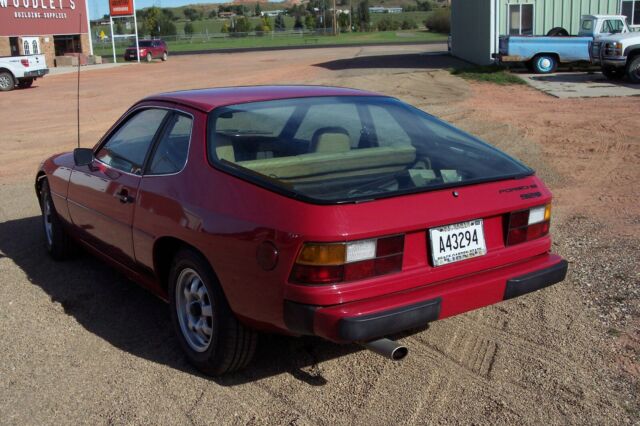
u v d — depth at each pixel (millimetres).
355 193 3299
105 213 4594
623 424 3254
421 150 3971
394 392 3574
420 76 24016
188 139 3951
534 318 4445
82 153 4801
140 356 4051
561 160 9844
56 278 5422
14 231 6859
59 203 5441
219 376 3781
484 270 3531
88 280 5367
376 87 21094
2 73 26172
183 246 3826
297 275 3104
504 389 3582
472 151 4047
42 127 16078
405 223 3213
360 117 4230
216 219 3461
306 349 4105
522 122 13305
